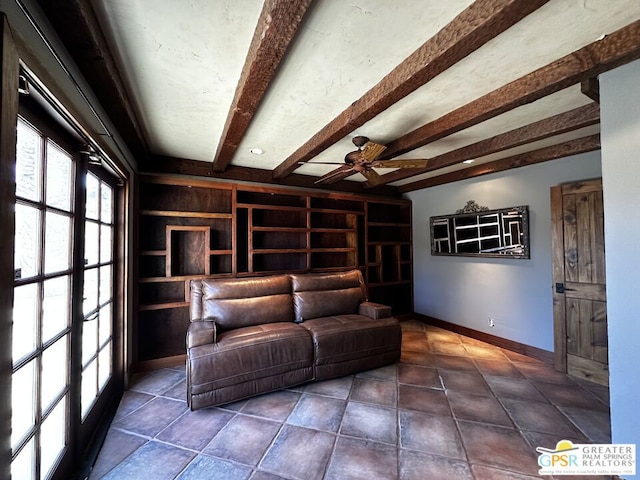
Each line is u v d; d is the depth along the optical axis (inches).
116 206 103.1
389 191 205.3
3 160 33.4
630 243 59.7
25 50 38.7
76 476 63.7
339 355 114.8
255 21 52.8
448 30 53.7
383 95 70.8
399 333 130.1
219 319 115.6
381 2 48.5
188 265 138.7
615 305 62.1
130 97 79.9
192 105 85.0
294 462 69.1
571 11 51.4
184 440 77.1
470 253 164.6
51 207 55.9
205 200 144.2
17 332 46.1
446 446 74.5
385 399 98.7
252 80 64.7
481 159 143.7
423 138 101.0
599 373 108.8
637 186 58.8
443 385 108.5
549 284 130.3
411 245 205.3
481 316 159.5
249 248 148.5
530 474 65.1
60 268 60.6
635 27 54.4
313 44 58.6
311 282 142.3
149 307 123.2
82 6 45.7
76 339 66.7
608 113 63.2
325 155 135.5
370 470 66.5
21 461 46.9
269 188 157.2
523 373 118.5
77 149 66.8
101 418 86.2
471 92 79.0
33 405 50.3
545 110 91.2
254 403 96.8
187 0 47.9
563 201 120.4
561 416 87.4
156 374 119.1
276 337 105.3
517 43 59.7
